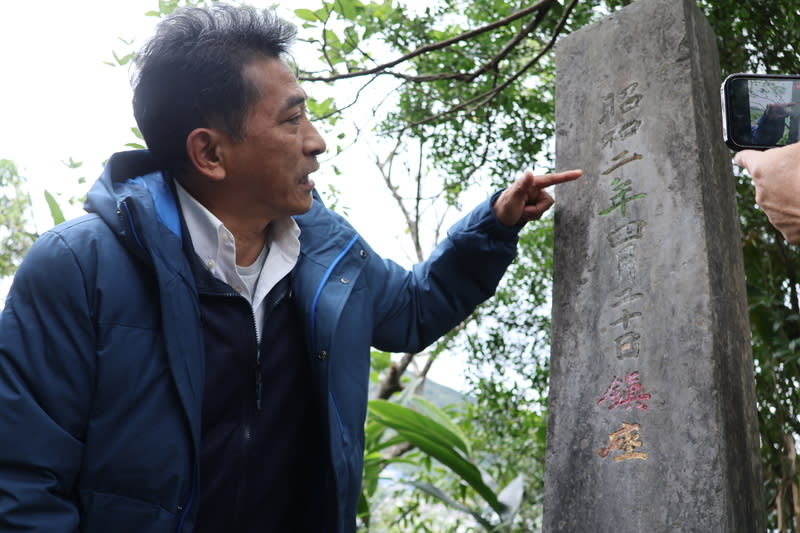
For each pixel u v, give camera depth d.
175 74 1.42
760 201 1.20
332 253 1.55
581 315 1.68
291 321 1.50
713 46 1.76
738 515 1.40
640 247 1.61
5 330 1.30
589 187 1.75
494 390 3.59
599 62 1.81
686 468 1.43
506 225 1.71
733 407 1.47
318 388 1.44
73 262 1.32
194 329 1.35
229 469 1.41
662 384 1.50
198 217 1.45
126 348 1.31
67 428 1.27
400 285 1.70
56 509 1.23
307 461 1.51
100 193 1.41
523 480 3.59
